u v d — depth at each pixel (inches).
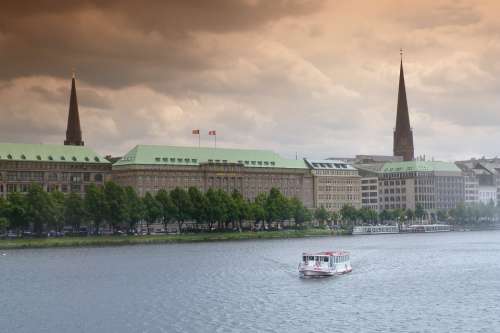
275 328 4739.2
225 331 4667.8
